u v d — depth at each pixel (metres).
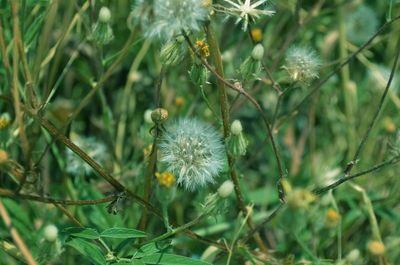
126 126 0.47
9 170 0.34
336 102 0.49
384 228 0.44
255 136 0.49
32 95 0.35
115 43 0.46
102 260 0.33
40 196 0.35
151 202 0.38
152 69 0.49
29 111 0.34
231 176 0.37
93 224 0.40
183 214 0.43
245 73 0.34
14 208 0.39
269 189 0.45
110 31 0.35
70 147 0.34
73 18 0.39
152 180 0.37
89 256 0.33
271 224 0.43
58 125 0.46
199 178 0.34
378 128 0.47
